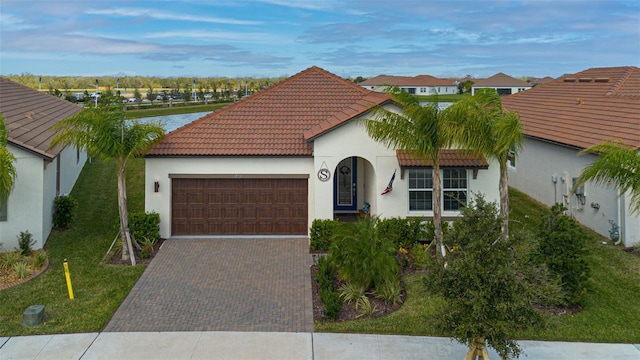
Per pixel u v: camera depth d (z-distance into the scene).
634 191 13.65
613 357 11.34
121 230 17.28
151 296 14.58
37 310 12.73
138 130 17.17
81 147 16.88
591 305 13.90
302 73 24.03
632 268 16.42
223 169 19.73
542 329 9.56
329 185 19.44
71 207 20.31
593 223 20.36
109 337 12.16
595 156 19.45
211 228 20.02
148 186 19.53
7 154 15.83
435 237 16.81
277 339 12.16
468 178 19.30
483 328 9.33
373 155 19.34
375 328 12.65
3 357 11.18
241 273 16.42
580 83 31.86
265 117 21.67
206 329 12.66
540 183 24.94
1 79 33.84
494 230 9.72
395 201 19.36
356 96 23.03
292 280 15.89
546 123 26.11
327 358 11.28
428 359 11.26
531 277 9.74
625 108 22.30
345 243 14.81
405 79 107.62
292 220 20.14
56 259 17.19
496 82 100.94
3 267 16.19
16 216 17.62
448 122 15.55
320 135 19.17
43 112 27.44
